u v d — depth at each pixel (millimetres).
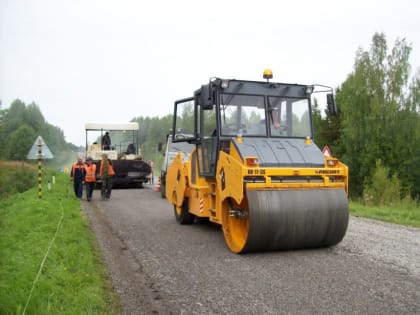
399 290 5605
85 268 6422
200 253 7789
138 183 24609
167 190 12102
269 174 7332
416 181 35062
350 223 11320
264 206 7148
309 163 7855
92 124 25562
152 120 75125
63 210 12070
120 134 26266
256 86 8656
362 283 5902
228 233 8117
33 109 83500
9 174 27359
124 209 14188
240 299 5352
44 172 32469
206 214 9344
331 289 5664
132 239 9102
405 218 12609
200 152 9672
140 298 5438
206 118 9086
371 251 7801
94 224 11023
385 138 35281
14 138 62719
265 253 7723
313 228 7477
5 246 7340
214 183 8766
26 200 14930
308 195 7508
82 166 17703
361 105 36312
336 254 7578
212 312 4961
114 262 7172
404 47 35938
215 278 6238
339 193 7762
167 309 5070
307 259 7242
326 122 41469
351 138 36312
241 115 8500
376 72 35906
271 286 5828
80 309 4805
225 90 8469
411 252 7723
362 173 35531
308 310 4953
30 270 5867
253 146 7969
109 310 4957
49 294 5090
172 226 10750
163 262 7172
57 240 8031
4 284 5195
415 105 35375
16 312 4477
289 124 8742
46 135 84875
